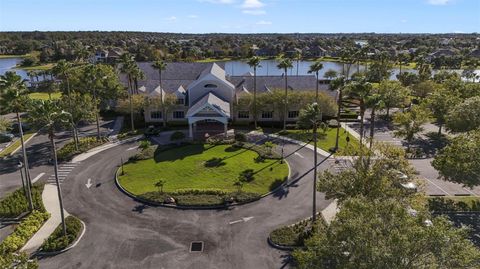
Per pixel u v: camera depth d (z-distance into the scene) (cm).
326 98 7744
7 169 5666
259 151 6212
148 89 8644
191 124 6806
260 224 4134
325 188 3775
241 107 7731
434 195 4772
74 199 4719
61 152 6209
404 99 8331
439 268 2211
